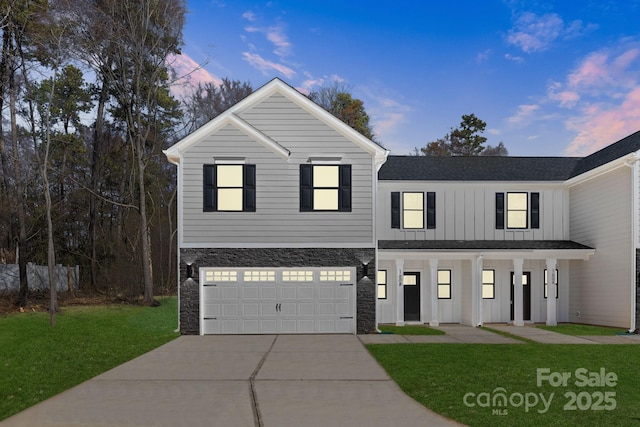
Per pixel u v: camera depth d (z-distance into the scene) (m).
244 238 15.33
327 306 15.34
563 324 18.44
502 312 18.73
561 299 19.38
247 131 15.45
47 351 11.52
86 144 30.66
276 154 15.50
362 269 15.35
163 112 30.73
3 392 8.15
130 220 30.39
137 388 8.47
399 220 18.91
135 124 28.39
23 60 20.33
